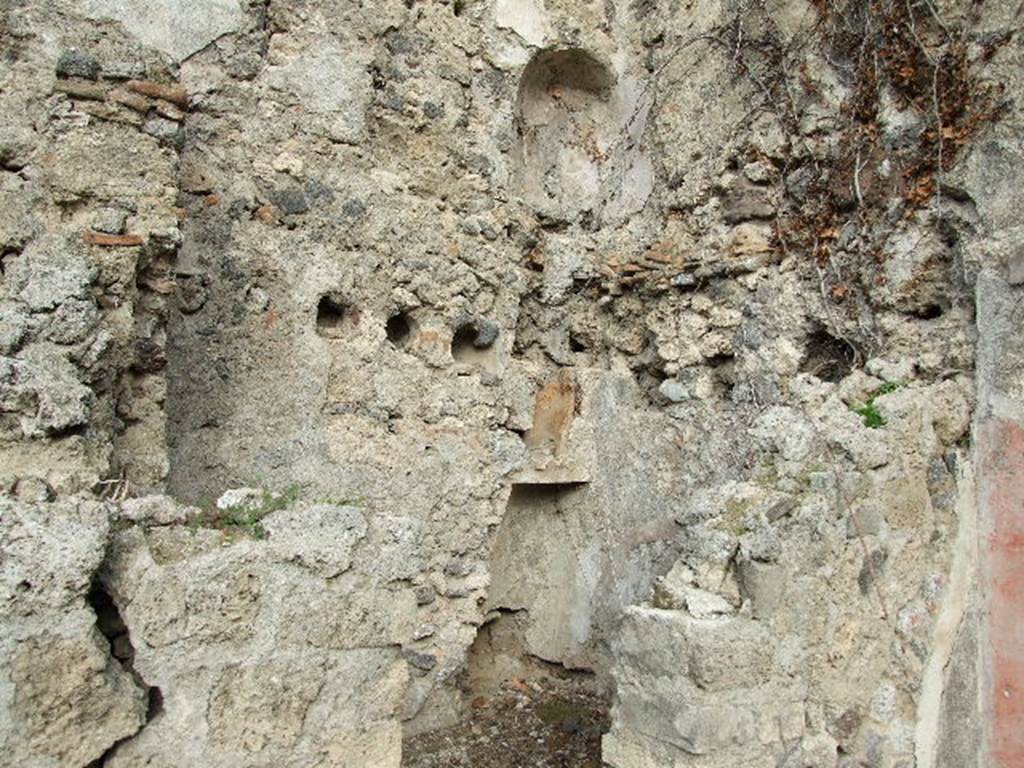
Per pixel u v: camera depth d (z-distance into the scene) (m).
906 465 3.43
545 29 4.86
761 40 4.43
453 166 4.50
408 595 2.56
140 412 3.10
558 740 4.15
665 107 4.87
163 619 2.18
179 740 2.19
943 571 3.50
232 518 2.48
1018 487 3.41
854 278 4.08
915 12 3.88
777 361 4.29
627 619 3.15
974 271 3.61
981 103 3.64
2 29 2.78
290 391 3.93
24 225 2.65
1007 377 3.48
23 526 2.03
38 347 2.41
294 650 2.35
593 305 5.04
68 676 2.05
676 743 2.93
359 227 4.15
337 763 2.40
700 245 4.66
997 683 3.43
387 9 4.30
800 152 4.27
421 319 4.36
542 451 4.78
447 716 4.32
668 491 4.54
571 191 5.19
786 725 3.07
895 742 3.33
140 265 2.95
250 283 3.88
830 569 3.18
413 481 4.21
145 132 2.94
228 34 3.92
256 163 3.94
